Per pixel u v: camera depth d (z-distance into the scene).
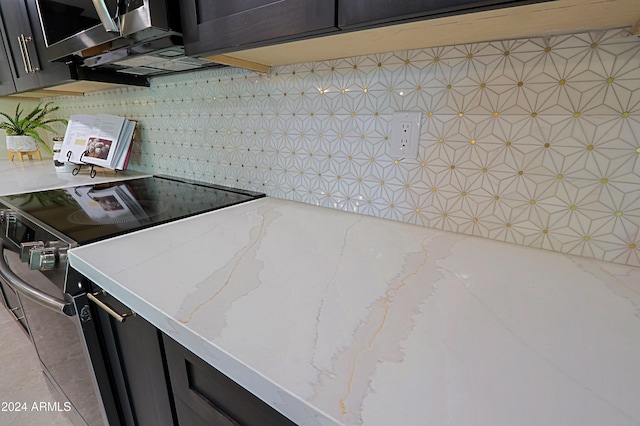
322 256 0.66
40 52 1.21
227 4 0.66
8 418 1.18
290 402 0.33
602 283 0.56
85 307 0.73
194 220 0.89
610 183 0.60
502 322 0.44
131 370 0.73
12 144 1.94
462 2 0.44
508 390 0.33
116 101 1.65
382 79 0.80
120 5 0.75
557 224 0.67
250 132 1.12
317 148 0.97
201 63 1.06
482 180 0.73
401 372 0.35
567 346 0.40
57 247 0.73
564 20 0.50
